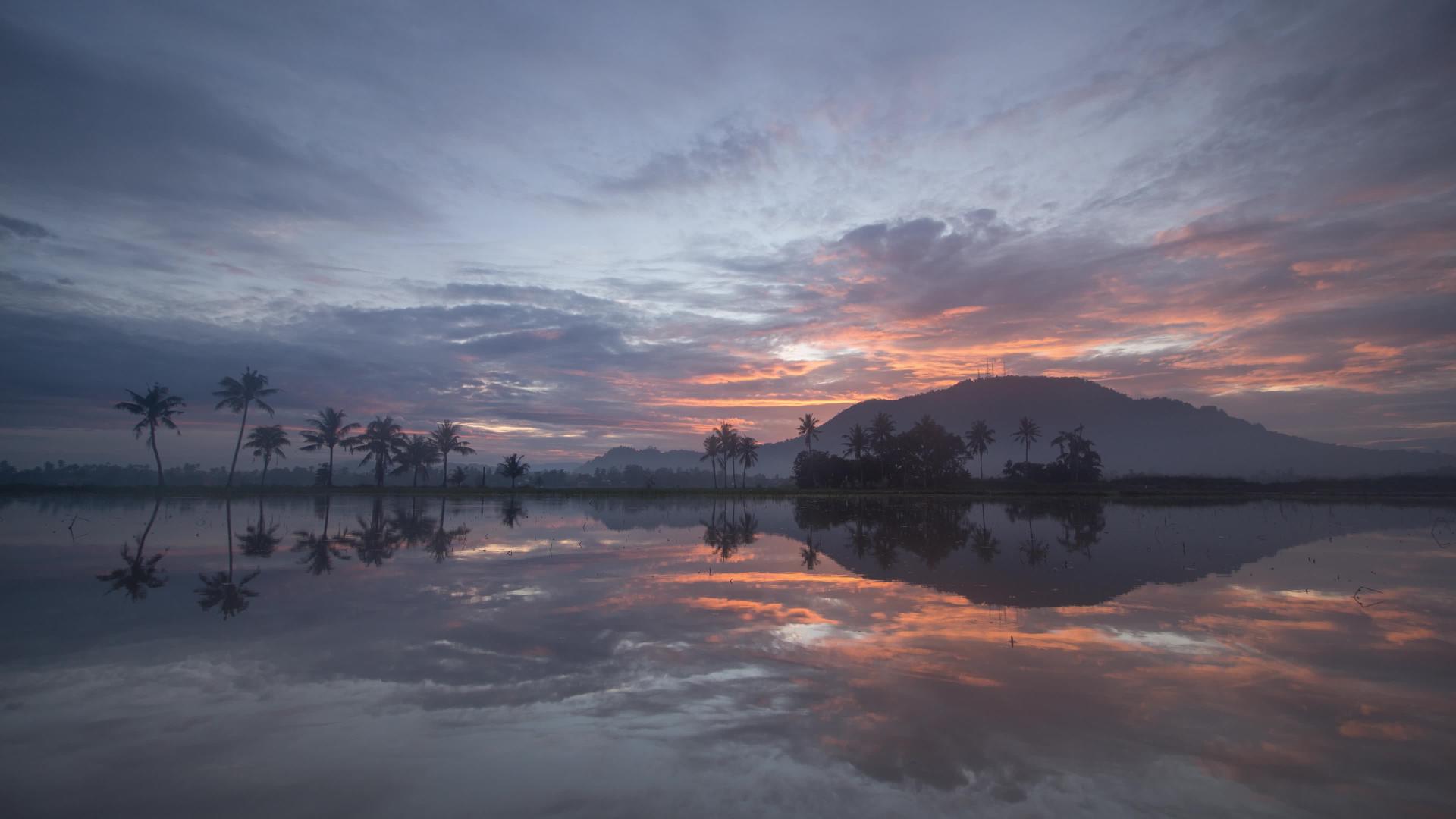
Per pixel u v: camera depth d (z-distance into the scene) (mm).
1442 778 5711
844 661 8992
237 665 8594
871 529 32000
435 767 5738
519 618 11484
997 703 7418
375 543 22969
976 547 23891
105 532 25312
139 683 7848
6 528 26594
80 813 4953
